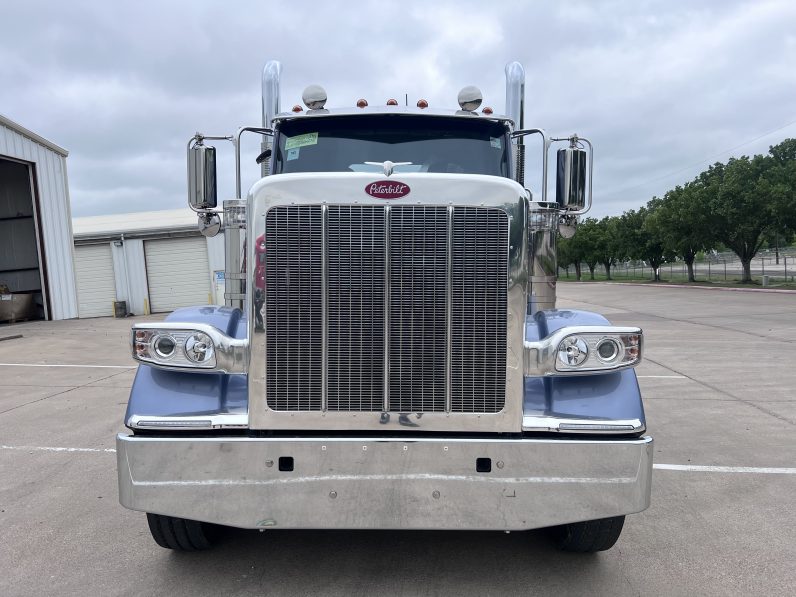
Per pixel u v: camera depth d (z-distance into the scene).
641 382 8.56
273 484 2.79
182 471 2.81
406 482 2.79
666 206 38.69
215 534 3.61
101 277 23.33
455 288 2.88
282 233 2.86
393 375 2.91
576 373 2.96
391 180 2.86
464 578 3.23
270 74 4.75
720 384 8.41
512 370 2.89
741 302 22.94
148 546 3.62
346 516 2.79
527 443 2.79
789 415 6.72
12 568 3.36
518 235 2.88
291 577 3.24
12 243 21.75
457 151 4.41
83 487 4.61
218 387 3.02
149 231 23.05
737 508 4.20
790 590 3.13
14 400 7.66
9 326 18.03
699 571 3.32
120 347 12.99
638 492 2.81
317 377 2.90
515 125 4.54
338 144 4.40
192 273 23.23
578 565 3.38
